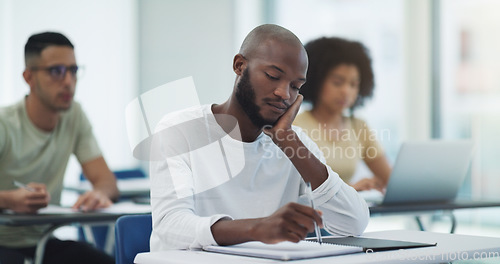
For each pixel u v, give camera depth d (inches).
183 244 67.4
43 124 125.9
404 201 116.1
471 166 189.9
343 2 224.4
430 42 201.5
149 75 253.9
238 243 63.3
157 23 254.8
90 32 243.6
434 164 115.0
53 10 235.9
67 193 228.8
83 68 127.5
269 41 74.7
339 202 77.1
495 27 185.3
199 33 253.1
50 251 118.5
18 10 228.4
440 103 200.7
